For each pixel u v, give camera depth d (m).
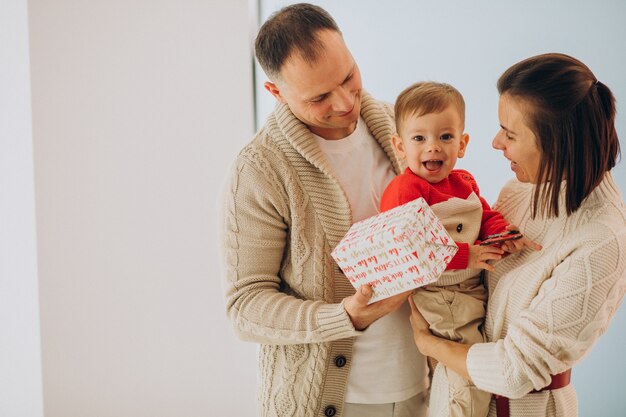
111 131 2.23
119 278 2.29
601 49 1.65
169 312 2.36
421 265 1.05
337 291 1.37
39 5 2.09
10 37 2.09
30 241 2.20
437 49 2.00
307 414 1.37
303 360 1.36
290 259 1.38
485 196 1.97
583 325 1.08
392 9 2.11
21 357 2.24
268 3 2.42
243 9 2.31
